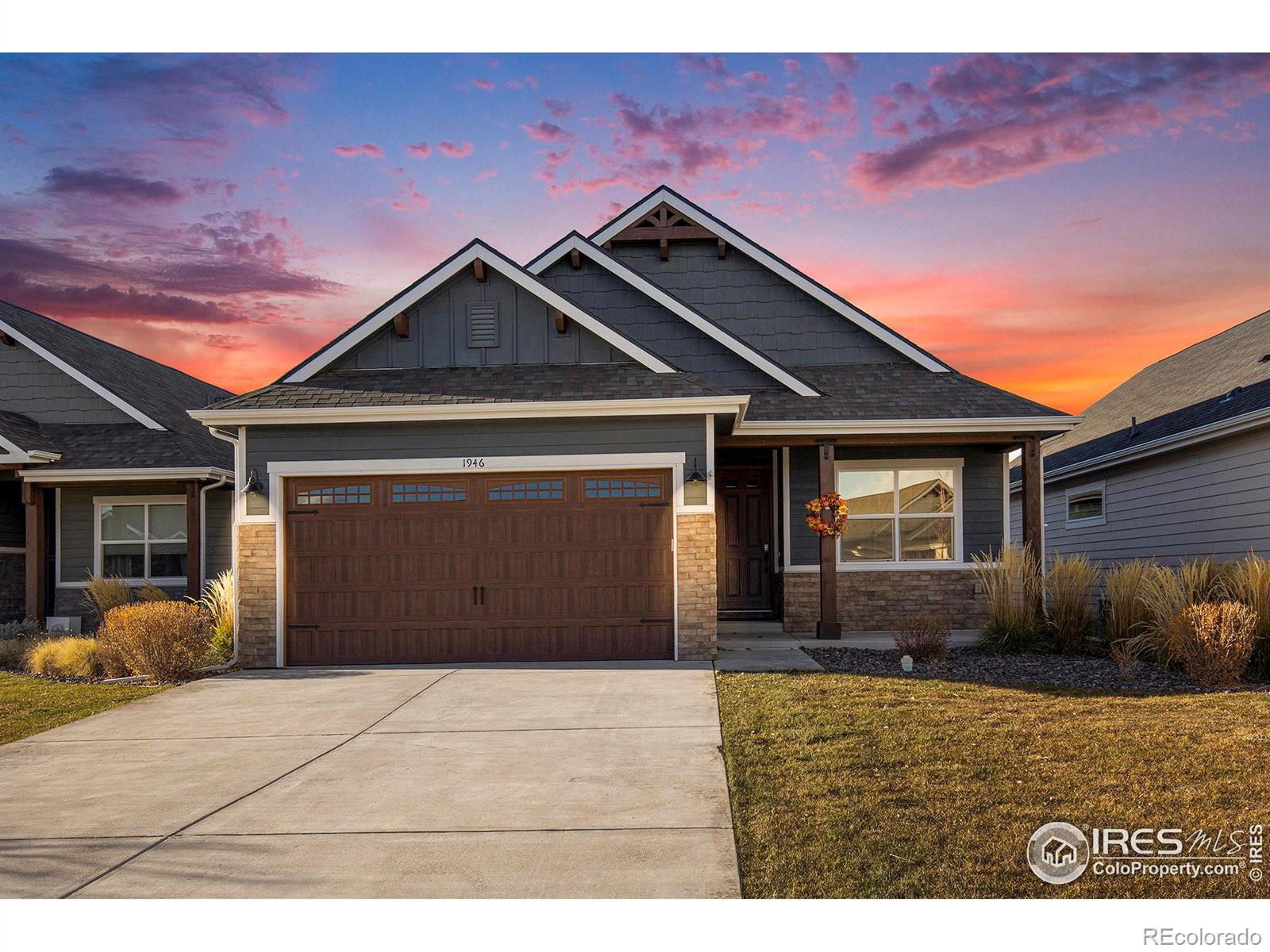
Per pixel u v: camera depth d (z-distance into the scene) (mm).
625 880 5191
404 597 13070
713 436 12961
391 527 13148
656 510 12969
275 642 13031
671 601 12875
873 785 6605
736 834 5840
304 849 5758
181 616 12234
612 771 7293
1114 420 21547
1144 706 8906
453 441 13062
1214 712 8539
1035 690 9922
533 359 14188
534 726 8883
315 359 13945
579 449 12977
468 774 7336
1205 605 10773
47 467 17438
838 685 10273
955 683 10352
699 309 17547
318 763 7750
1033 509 14320
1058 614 13156
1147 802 6082
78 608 18531
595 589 12953
